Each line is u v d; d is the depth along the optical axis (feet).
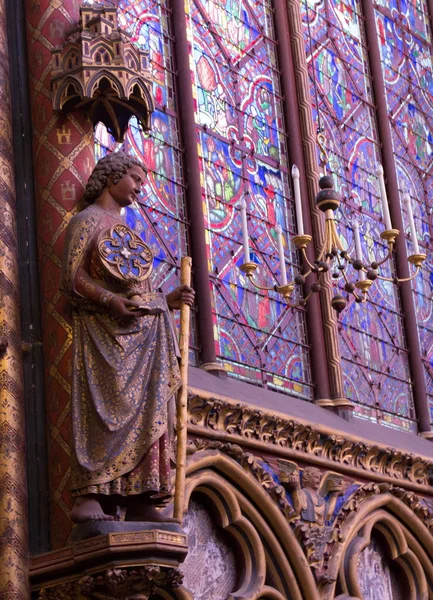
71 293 23.59
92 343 23.29
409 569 33.09
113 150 30.55
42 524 23.84
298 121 36.86
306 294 34.99
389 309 38.40
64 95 25.86
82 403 23.03
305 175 36.32
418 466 34.27
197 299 31.22
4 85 25.89
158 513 23.04
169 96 33.09
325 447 31.37
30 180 26.00
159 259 30.81
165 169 32.09
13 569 22.70
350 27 41.29
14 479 23.38
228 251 33.04
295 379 33.63
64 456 24.06
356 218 38.06
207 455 27.66
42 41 26.71
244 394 30.58
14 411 23.84
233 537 28.50
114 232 23.72
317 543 29.86
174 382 23.44
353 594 30.37
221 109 34.68
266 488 28.96
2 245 24.64
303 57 37.60
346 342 35.83
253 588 28.02
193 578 27.32
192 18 34.81
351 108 39.75
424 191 42.42
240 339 32.30
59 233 25.34
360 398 35.63
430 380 39.40
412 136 42.73
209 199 33.06
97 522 22.11
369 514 32.04
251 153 35.14
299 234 29.07
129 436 22.54
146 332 23.47
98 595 22.33
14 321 24.44
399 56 43.57
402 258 39.40
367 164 39.70
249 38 36.70
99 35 25.85
